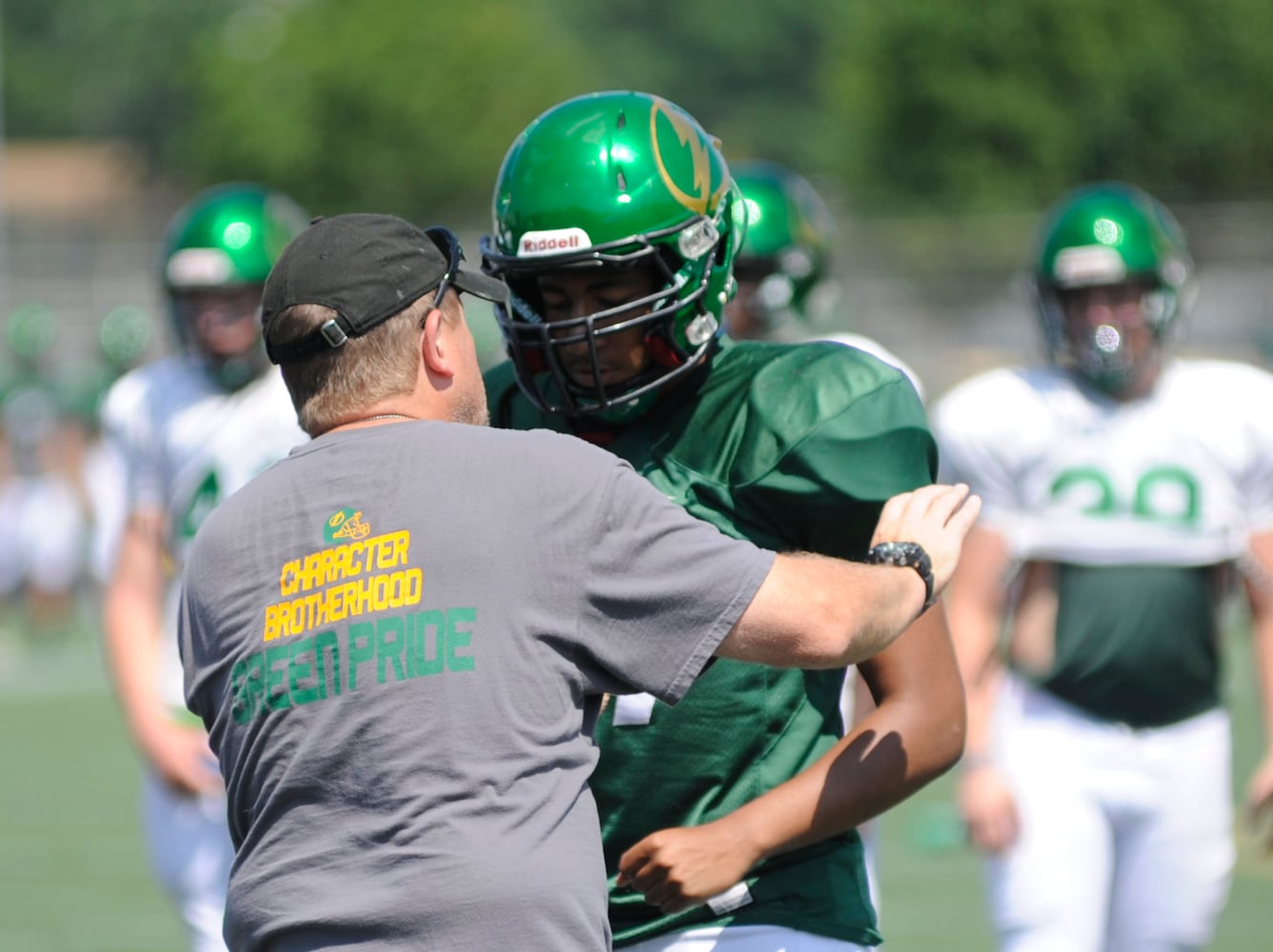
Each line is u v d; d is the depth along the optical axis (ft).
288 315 28.84
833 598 27.73
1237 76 346.74
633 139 31.96
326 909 26.50
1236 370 53.01
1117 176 349.00
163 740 52.85
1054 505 52.08
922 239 302.04
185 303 53.98
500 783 26.58
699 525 27.99
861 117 359.25
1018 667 52.85
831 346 33.32
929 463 33.24
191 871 52.65
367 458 28.14
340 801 26.96
